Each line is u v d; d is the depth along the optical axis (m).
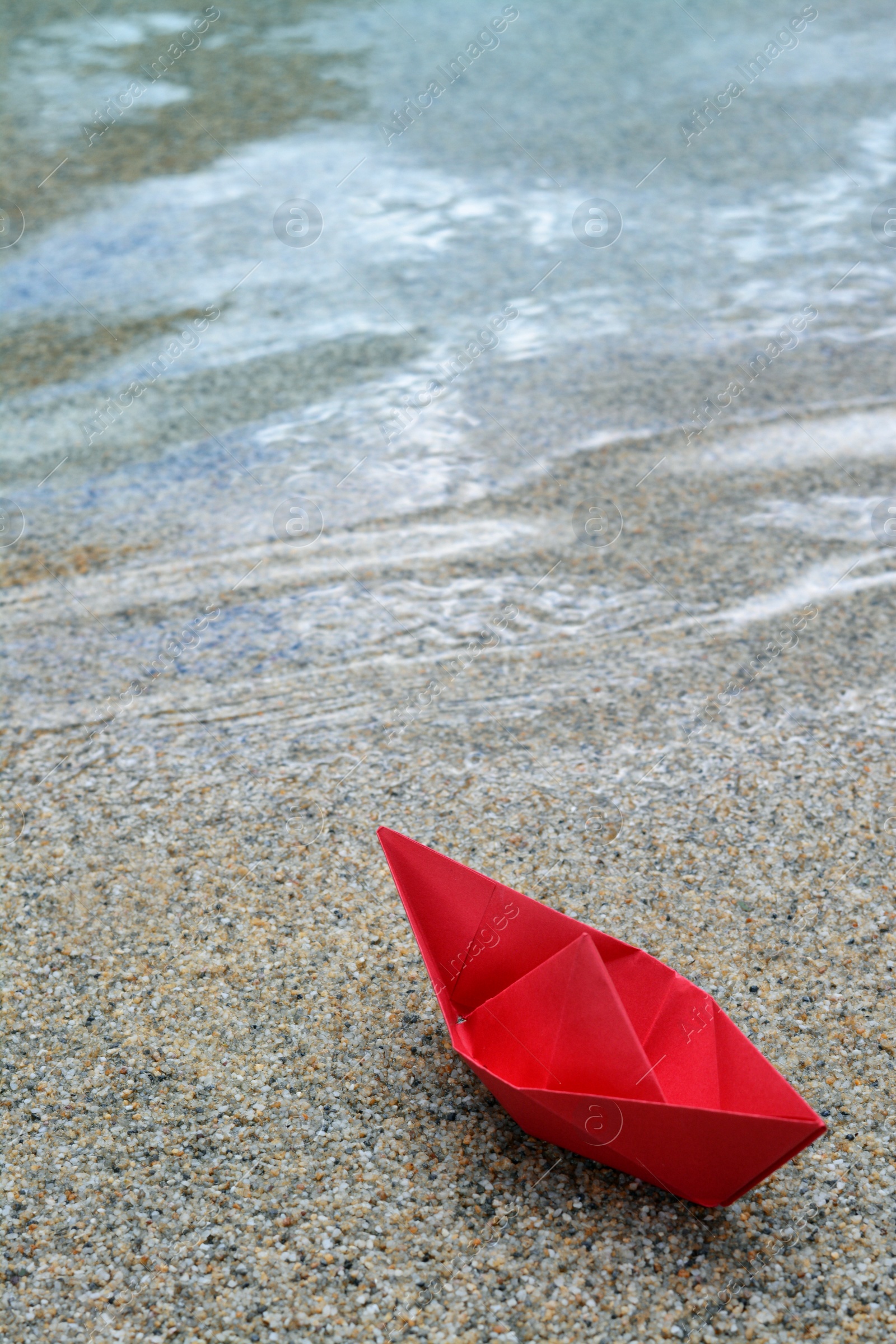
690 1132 1.62
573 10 7.61
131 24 7.33
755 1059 1.67
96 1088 2.03
